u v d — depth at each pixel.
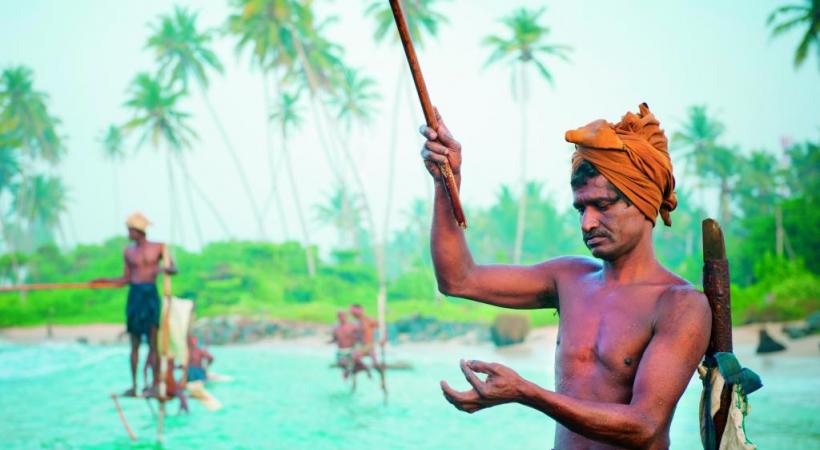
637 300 2.37
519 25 51.47
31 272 61.72
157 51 61.06
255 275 50.75
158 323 10.14
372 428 11.94
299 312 43.22
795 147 63.53
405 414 13.45
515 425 11.84
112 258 57.12
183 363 10.30
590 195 2.38
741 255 42.12
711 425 2.37
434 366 23.55
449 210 2.63
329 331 38.44
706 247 2.39
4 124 72.19
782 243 39.34
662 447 2.14
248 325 37.97
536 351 26.64
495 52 52.41
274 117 62.31
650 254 2.45
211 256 54.53
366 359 25.52
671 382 2.14
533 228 83.94
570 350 2.45
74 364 24.41
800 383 15.34
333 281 53.03
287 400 15.64
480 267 2.73
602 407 2.05
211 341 35.75
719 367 2.30
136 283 10.00
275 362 26.22
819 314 25.69
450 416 13.05
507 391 2.03
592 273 2.62
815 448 8.78
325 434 11.45
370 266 56.50
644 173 2.36
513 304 2.74
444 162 2.55
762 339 21.64
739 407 2.30
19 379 20.31
